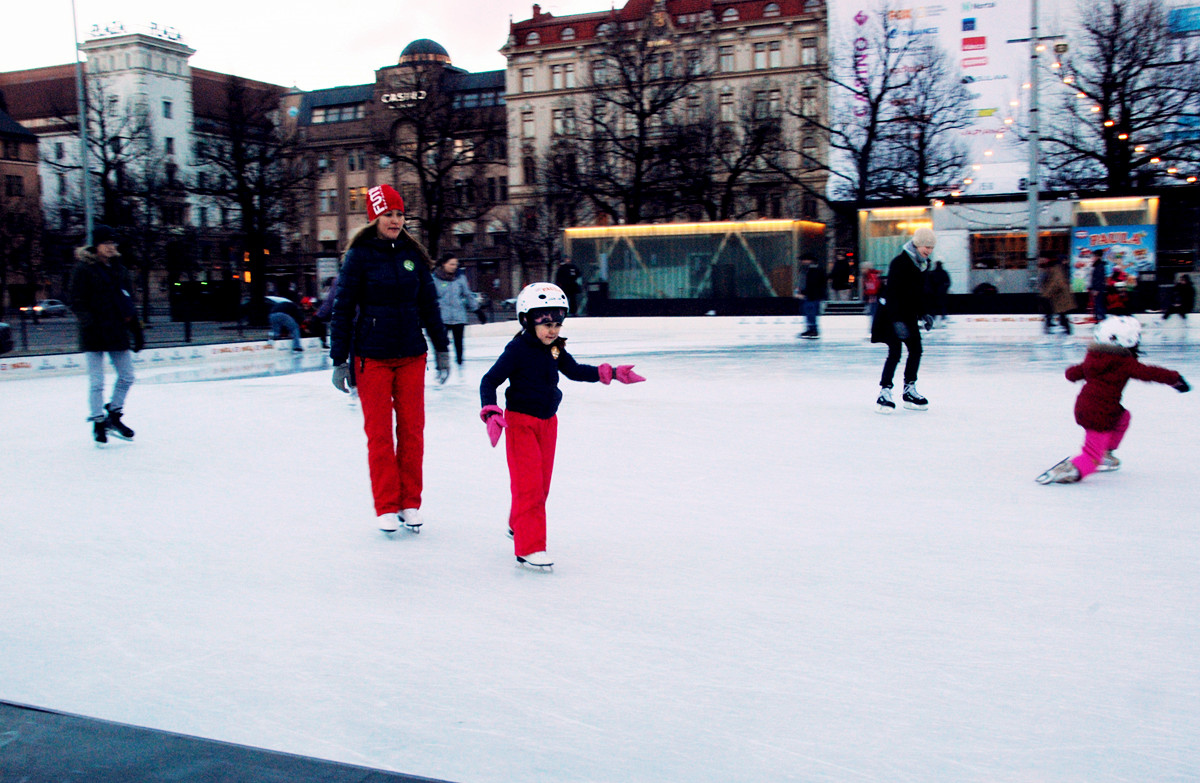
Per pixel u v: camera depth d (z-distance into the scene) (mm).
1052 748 2633
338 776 2426
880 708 2900
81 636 3619
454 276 13828
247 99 43781
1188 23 32188
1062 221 28016
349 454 7582
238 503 5910
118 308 8109
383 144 47344
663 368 14156
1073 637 3445
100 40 76688
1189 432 7766
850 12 37094
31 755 2539
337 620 3766
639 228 32594
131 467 7160
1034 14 25078
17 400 12445
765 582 4145
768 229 31328
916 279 9109
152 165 48656
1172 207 29781
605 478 6395
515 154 67812
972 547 4621
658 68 44000
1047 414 8852
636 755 2631
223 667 3295
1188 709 2863
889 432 8039
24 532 5242
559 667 3258
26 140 68438
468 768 2566
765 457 7043
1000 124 35594
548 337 4395
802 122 53656
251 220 43125
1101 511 5273
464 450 7617
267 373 15820
